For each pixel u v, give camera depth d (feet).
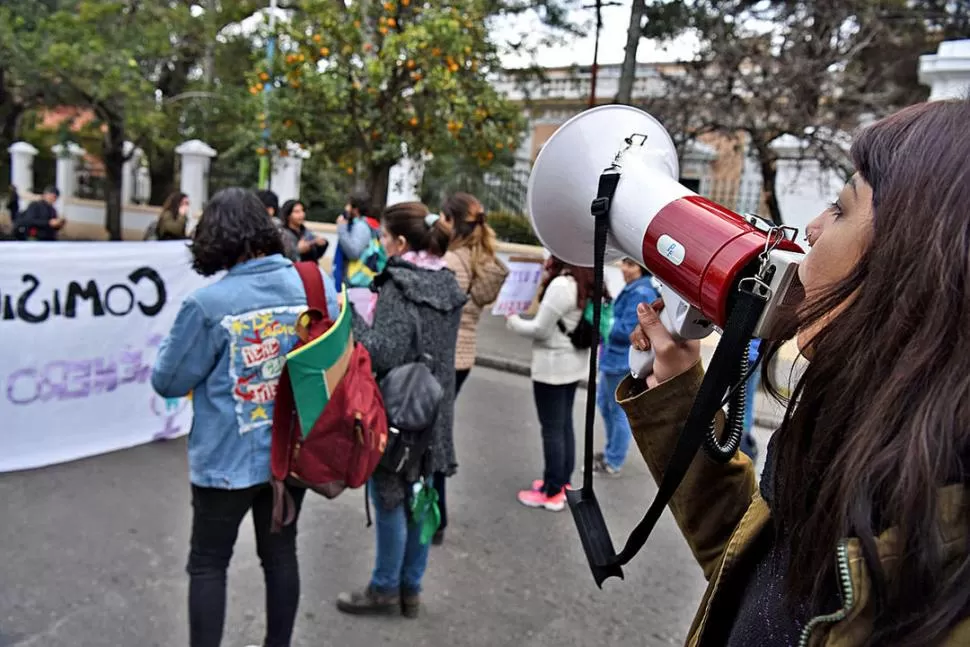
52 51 35.17
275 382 7.23
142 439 15.16
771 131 29.32
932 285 2.14
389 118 26.25
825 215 2.71
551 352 13.24
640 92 42.14
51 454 13.79
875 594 2.14
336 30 25.41
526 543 12.42
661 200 3.28
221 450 7.07
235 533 7.41
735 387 2.84
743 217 3.14
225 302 6.95
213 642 7.30
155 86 44.50
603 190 3.57
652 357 3.64
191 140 50.31
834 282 2.51
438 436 9.64
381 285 9.24
